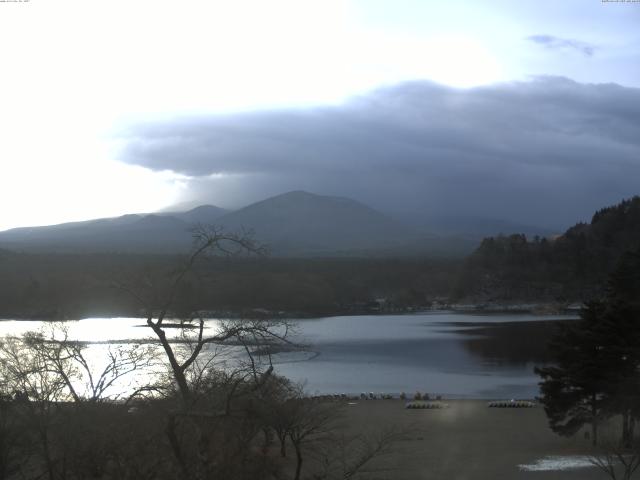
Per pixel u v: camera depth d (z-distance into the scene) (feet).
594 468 150.82
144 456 88.58
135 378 168.04
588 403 179.11
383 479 136.98
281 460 132.77
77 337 338.13
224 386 90.89
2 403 99.50
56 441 98.48
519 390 307.17
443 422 218.38
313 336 563.48
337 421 196.75
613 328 171.73
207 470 82.58
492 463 158.40
